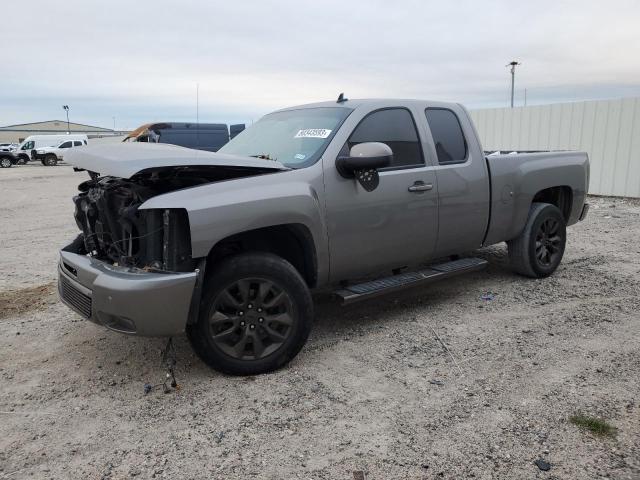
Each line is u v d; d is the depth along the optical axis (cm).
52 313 529
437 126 505
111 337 464
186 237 354
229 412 337
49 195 1756
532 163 584
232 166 369
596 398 343
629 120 1303
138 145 426
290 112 516
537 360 401
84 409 345
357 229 430
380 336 455
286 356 389
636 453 286
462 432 310
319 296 564
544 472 273
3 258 788
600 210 1137
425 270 506
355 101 473
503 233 561
